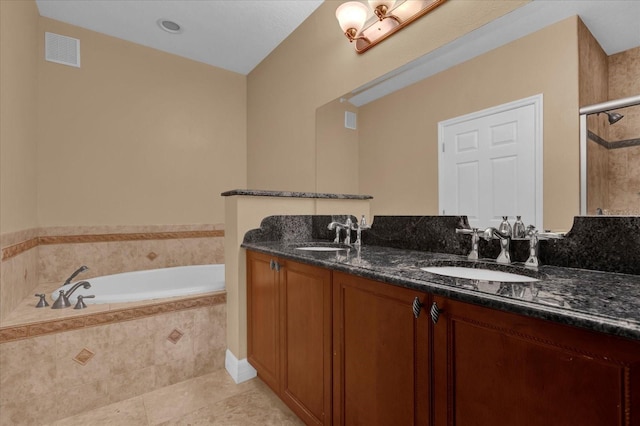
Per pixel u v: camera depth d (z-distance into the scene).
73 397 1.54
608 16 0.97
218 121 3.29
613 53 0.95
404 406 0.89
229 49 2.95
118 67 2.77
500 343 0.68
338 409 1.14
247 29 2.62
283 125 2.74
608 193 0.95
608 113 0.96
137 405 1.60
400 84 1.65
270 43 2.84
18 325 1.44
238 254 1.88
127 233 2.79
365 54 1.89
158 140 2.96
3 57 1.74
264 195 1.96
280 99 2.79
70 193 2.55
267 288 1.64
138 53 2.86
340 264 1.10
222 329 1.98
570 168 1.03
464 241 1.32
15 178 1.91
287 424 1.47
